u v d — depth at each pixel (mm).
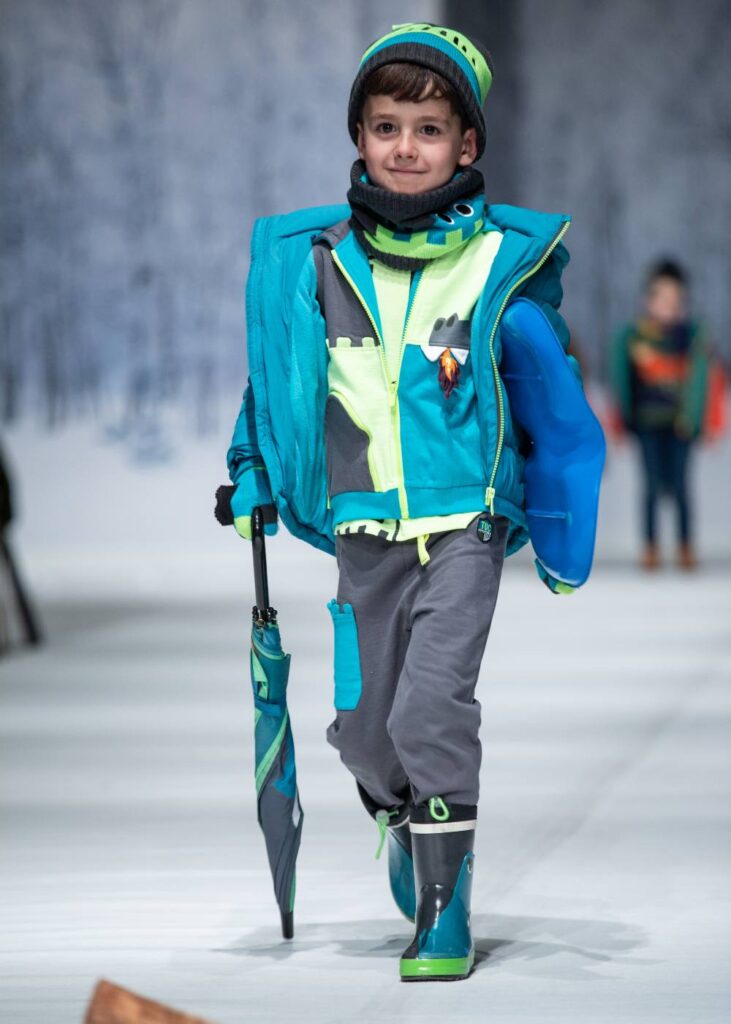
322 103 38844
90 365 39500
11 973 9000
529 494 9289
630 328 36125
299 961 9211
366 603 9070
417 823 8844
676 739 16547
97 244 39250
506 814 13227
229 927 9961
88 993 8609
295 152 38938
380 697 9117
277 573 37375
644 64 44219
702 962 9102
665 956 9227
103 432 39625
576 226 44469
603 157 44406
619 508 44219
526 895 10695
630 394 36156
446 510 8945
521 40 44438
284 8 38812
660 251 44344
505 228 9164
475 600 8844
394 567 9000
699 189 44188
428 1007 8320
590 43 44312
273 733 9320
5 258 39250
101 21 39000
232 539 39812
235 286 39219
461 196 9023
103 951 9438
